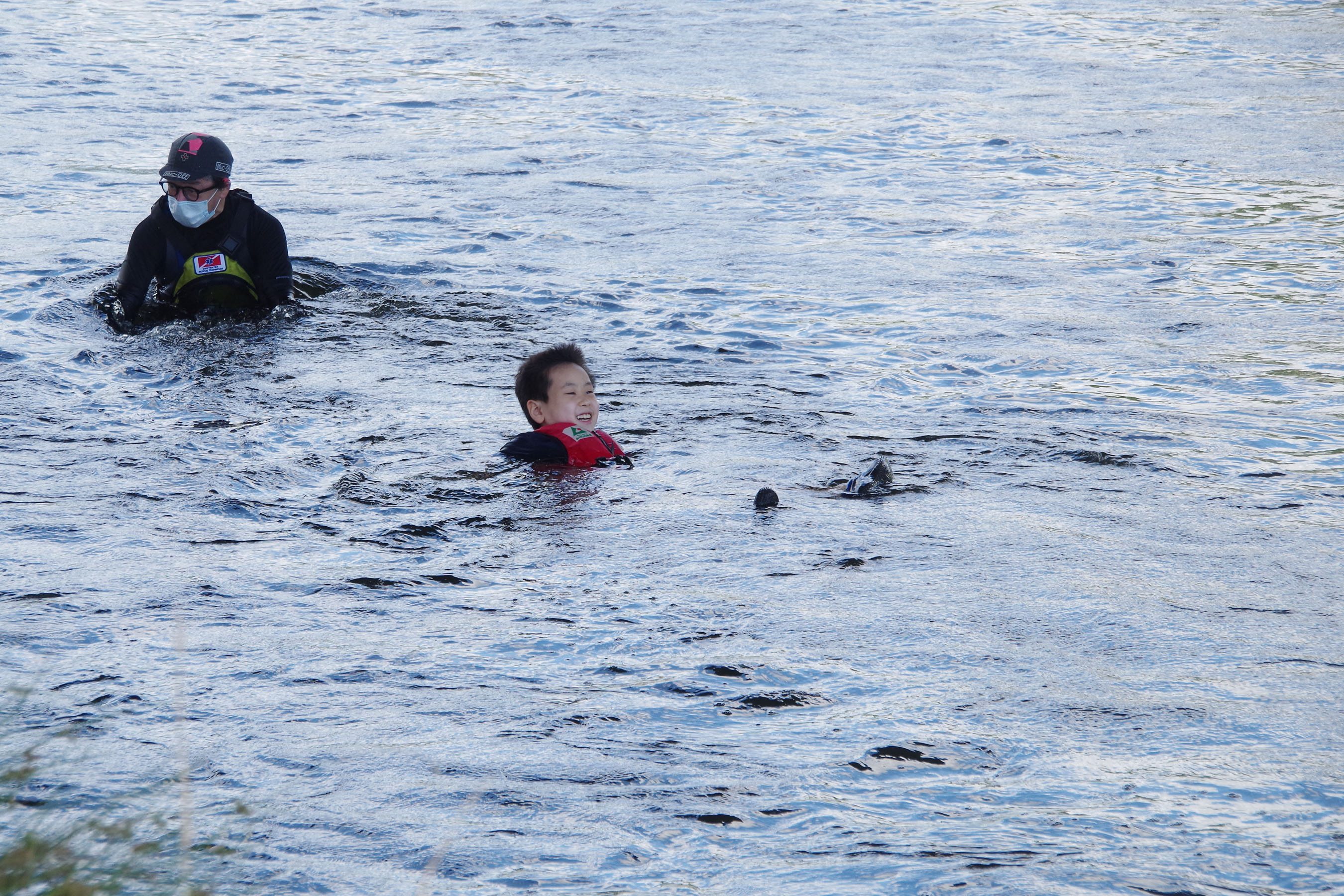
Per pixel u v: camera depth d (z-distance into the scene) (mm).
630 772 4477
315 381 10828
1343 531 7402
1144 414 10039
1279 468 8719
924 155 22562
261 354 11688
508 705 5051
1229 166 21656
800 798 4312
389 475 8406
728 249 16062
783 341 12266
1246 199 19203
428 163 21453
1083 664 5500
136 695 5062
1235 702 5113
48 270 14133
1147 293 14156
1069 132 24609
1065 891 3707
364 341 12195
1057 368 11398
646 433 9477
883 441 9305
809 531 7324
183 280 13148
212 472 8336
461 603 6227
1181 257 15758
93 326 12477
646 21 40062
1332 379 11031
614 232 16875
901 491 8125
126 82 28891
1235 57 34875
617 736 4777
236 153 22000
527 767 4512
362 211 17844
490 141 23406
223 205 13266
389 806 4211
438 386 10688
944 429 9617
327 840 3971
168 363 11328
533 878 3799
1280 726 4891
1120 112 26797
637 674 5375
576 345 12109
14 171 19672
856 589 6402
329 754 4586
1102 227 17422
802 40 37062
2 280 13656
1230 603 6246
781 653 5594
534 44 35469
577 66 31859
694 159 22062
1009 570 6676
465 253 15680
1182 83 30844
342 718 4910
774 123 25203
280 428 9430
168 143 22484
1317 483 8398
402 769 4477
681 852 3959
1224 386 10828
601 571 6691
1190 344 12164
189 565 6668
